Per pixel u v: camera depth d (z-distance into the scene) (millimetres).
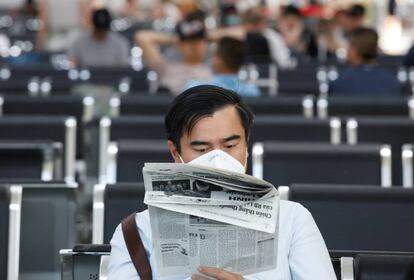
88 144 8672
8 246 5535
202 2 29406
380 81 11453
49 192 5906
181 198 3988
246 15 18438
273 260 4035
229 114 4262
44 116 9203
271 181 7125
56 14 21625
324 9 24141
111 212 5809
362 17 20172
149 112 10031
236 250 4020
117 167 7172
